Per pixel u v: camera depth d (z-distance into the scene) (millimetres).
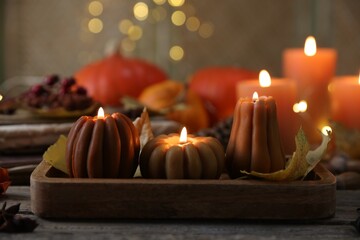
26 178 922
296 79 1330
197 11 2410
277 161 787
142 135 866
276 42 2480
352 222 735
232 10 2438
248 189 737
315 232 721
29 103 1112
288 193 738
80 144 765
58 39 2424
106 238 698
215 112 1588
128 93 1587
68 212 743
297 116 1029
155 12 2383
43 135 1018
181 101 1424
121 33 2404
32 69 2428
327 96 1332
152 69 1649
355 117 1267
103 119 771
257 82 1160
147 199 739
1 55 2391
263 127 784
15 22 2398
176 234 710
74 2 2406
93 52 2428
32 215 762
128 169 776
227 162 806
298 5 2471
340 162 1063
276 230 725
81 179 750
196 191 738
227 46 2449
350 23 2479
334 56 1338
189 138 800
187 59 2426
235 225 735
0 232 715
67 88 1172
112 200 740
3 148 1003
